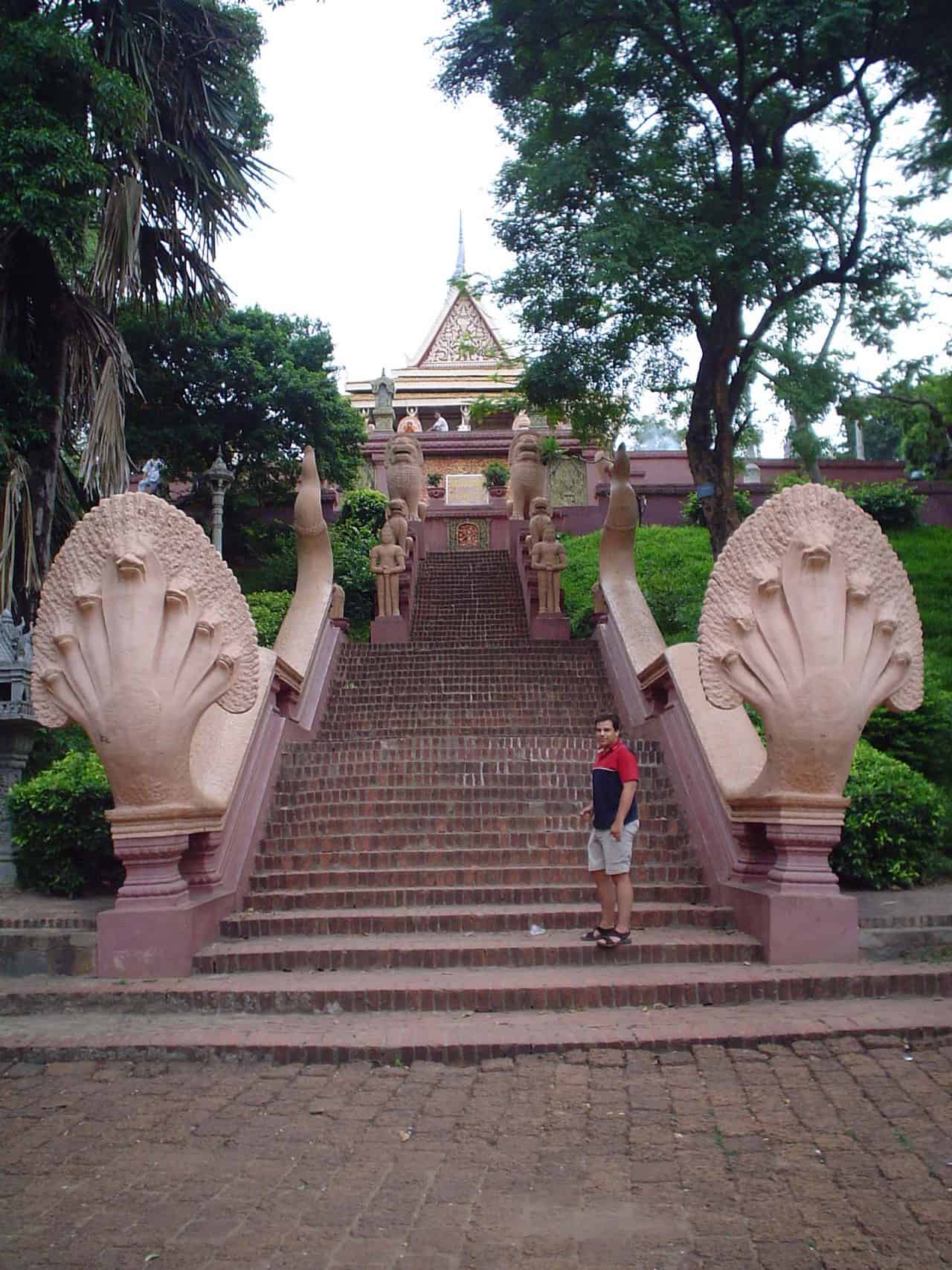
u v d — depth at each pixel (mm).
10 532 10148
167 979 6344
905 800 7984
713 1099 4586
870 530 6812
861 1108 4426
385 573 15500
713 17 11969
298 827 8781
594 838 6676
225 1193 3830
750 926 6820
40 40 9883
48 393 11258
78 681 6715
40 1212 3709
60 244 10305
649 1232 3436
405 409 36781
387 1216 3604
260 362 19391
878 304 13109
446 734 11250
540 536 15930
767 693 6660
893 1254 3236
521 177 12094
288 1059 5266
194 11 11344
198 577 6914
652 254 11164
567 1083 4840
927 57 11633
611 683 12438
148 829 6672
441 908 7453
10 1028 5707
